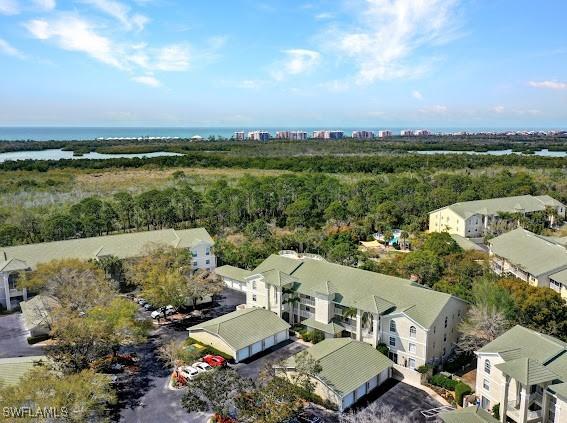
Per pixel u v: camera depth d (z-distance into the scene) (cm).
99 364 4681
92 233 9700
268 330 5597
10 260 6700
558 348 4031
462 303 5516
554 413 3719
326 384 4300
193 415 4184
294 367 4422
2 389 3609
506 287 5659
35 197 13288
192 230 8488
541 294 5291
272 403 3603
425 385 4731
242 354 5256
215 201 11931
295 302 6100
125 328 4938
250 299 6494
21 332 5969
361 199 12456
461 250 7756
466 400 4319
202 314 6538
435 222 11169
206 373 3884
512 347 4206
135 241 7850
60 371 4231
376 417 4153
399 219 11369
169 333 5928
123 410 4259
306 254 8362
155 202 11112
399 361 5128
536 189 13225
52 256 7150
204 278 7019
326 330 5556
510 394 4006
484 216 10581
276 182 13525
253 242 9238
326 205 12094
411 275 6762
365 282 5759
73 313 5134
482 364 4278
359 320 5328
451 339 5391
